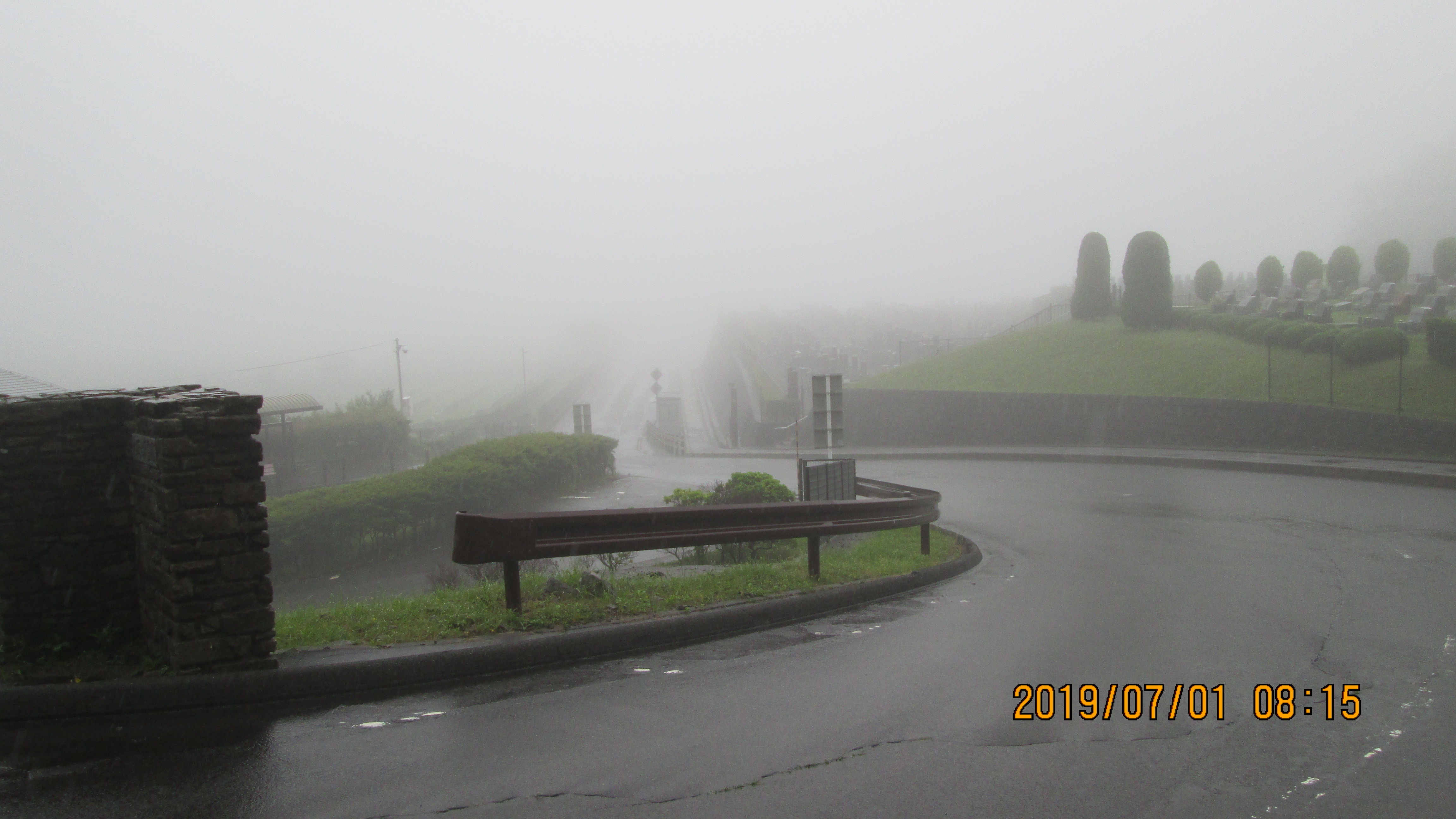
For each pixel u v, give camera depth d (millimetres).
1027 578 11531
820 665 6926
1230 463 25859
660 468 39344
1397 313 32375
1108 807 4438
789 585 9422
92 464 6156
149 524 5887
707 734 5352
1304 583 10734
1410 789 4707
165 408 5578
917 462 33594
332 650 6285
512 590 7434
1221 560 12625
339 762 4762
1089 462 30359
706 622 7824
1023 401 37062
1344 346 29047
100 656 5953
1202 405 30578
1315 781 4805
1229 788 4703
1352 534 14625
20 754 4789
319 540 19328
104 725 5230
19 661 5816
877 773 4820
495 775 4652
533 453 28875
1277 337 32969
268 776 4562
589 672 6566
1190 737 5453
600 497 28500
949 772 4855
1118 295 48625
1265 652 7441
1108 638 7961
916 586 10711
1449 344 26062
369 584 17562
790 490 21016
